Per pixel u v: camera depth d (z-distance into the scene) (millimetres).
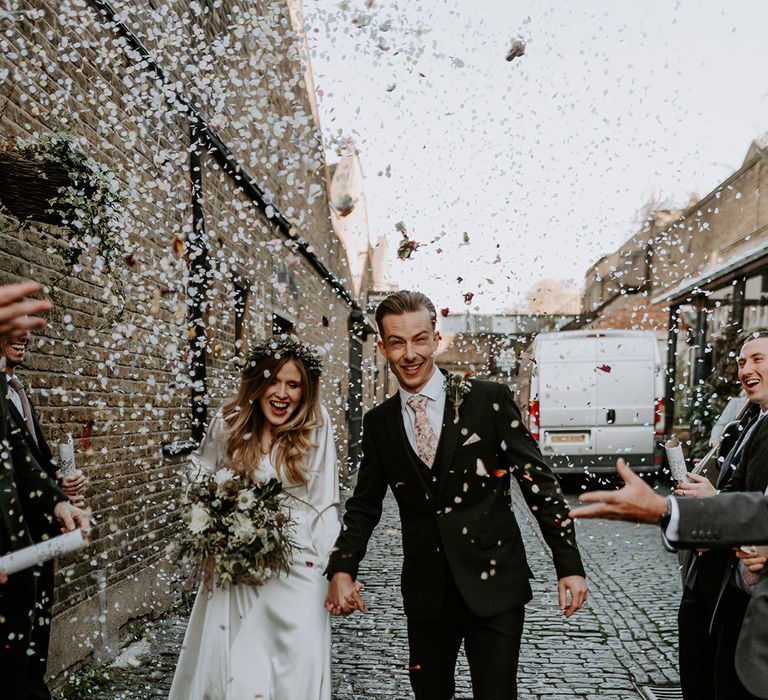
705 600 2219
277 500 2301
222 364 5785
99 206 2662
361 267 16141
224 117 3891
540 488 2131
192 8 5086
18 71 3041
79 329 3592
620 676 3504
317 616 2303
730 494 1582
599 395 10078
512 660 2025
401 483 2188
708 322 10375
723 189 9781
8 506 2158
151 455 4477
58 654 3219
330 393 9555
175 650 3838
